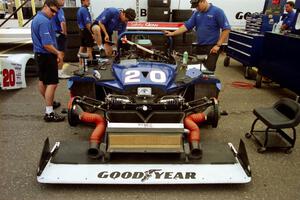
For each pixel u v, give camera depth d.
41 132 3.54
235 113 4.34
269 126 3.07
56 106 4.40
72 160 2.52
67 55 7.38
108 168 2.44
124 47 3.91
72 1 7.46
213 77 3.41
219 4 7.77
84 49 6.34
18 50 8.41
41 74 3.71
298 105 3.11
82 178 2.35
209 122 3.12
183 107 2.88
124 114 2.69
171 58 3.69
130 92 2.88
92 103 3.41
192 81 3.17
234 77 6.55
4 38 7.22
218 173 2.43
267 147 3.21
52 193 2.42
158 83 2.88
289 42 4.77
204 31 4.58
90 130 3.62
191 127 2.77
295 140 3.37
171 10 7.57
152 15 7.45
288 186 2.60
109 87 3.04
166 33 4.06
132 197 2.39
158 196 2.41
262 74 5.60
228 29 4.40
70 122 3.08
